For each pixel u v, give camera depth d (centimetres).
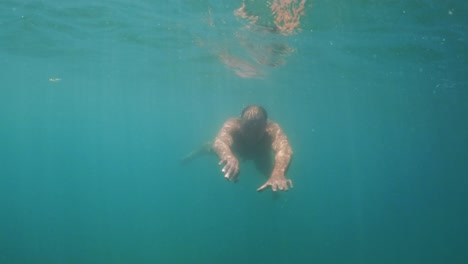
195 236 2964
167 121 9588
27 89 4550
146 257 2262
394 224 4944
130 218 3862
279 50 1869
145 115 8206
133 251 2394
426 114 3978
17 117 10900
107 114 8738
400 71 2158
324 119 5853
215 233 3178
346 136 8719
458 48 1579
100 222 3475
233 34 1636
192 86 3575
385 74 2275
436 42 1519
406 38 1494
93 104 6419
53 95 5184
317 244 2983
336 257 2614
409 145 8806
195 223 3744
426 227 4825
